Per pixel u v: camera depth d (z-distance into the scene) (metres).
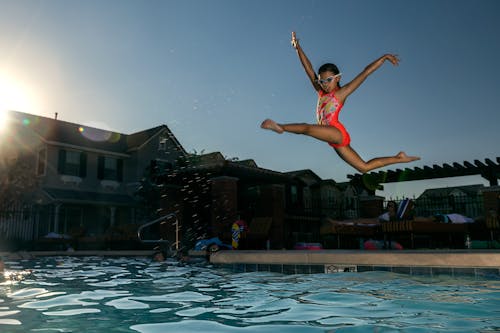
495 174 14.51
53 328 2.92
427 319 3.15
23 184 22.28
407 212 10.52
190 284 5.53
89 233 24.36
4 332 2.79
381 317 3.24
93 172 25.66
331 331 2.79
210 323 3.07
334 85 3.61
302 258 6.69
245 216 16.62
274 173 17.56
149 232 20.28
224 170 15.56
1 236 18.75
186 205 17.11
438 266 5.49
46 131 24.86
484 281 5.05
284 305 3.83
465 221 10.64
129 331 2.81
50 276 6.82
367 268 6.09
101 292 4.80
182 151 28.56
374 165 3.50
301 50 3.92
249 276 6.45
